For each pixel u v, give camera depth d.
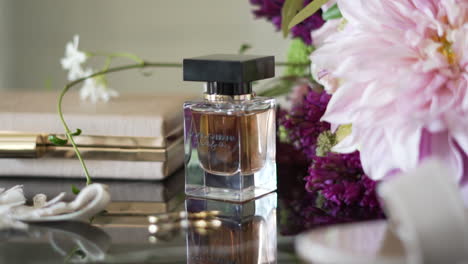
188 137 0.57
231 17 1.17
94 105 0.65
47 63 1.25
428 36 0.49
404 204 0.40
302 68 0.69
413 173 0.41
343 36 0.52
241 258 0.47
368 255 0.40
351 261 0.40
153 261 0.47
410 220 0.40
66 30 1.24
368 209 0.55
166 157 0.60
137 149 0.60
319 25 0.63
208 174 0.57
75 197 0.57
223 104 0.56
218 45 1.18
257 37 1.17
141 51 1.20
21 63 1.25
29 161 0.61
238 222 0.53
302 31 0.64
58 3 1.23
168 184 0.61
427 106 0.48
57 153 0.61
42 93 0.71
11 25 1.25
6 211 0.54
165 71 1.14
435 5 0.49
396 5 0.49
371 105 0.49
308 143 0.60
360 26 0.50
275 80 0.69
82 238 0.51
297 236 0.50
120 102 0.66
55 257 0.48
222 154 0.56
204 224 0.53
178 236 0.51
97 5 1.21
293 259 0.47
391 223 0.44
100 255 0.48
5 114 0.61
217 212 0.55
